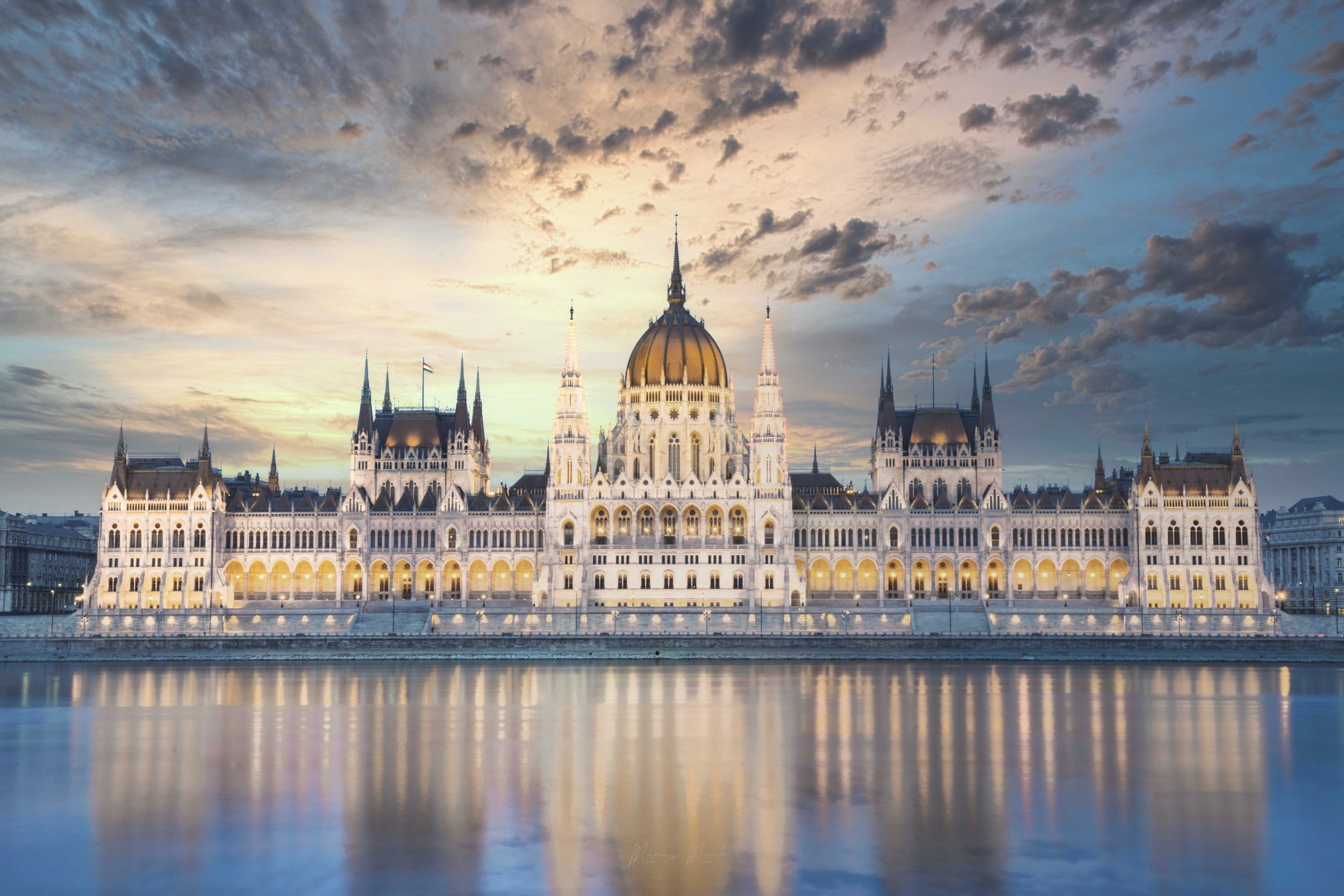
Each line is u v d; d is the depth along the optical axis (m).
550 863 77.38
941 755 111.31
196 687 165.50
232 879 74.62
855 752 112.44
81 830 85.31
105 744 117.62
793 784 98.94
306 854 79.50
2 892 72.50
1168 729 125.25
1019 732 123.50
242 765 106.81
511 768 105.25
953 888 73.00
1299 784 99.81
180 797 94.69
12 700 151.75
